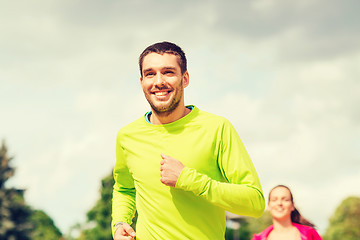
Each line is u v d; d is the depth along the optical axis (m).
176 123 2.59
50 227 54.69
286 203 4.91
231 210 2.44
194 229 2.52
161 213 2.55
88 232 44.25
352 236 62.81
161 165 2.44
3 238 39.78
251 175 2.51
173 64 2.53
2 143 42.62
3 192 41.03
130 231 2.70
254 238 5.04
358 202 64.06
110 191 44.59
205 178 2.40
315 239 4.86
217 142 2.55
